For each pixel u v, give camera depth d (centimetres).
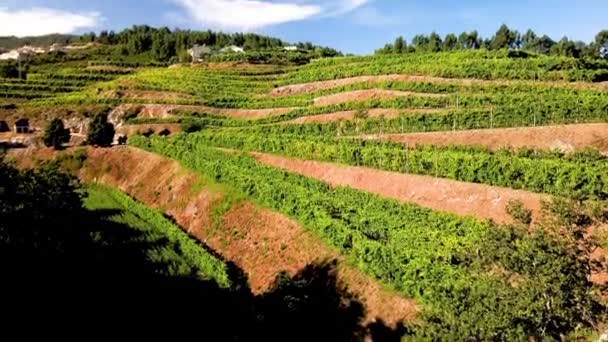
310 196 5488
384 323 3722
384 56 13138
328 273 4425
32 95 15662
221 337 3909
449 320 2272
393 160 6175
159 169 8950
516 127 6494
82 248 5156
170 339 3797
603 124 5962
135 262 5169
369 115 8669
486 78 9219
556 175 4659
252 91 13450
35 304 3794
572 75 8238
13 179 4391
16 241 4284
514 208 2777
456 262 3675
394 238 4466
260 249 5422
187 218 7006
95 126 10500
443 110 7756
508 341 2147
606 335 2223
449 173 5562
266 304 4159
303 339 3950
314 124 8775
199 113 12125
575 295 2264
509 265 2342
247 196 6425
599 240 2567
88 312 3944
